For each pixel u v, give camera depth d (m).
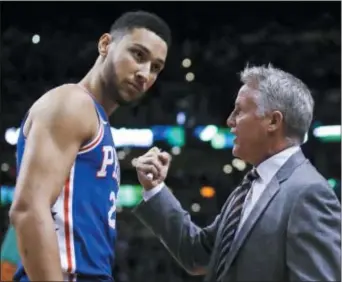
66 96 6.16
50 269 5.64
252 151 6.64
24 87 20.98
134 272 22.48
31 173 5.82
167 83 21.72
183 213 7.46
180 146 21.83
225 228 6.57
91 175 6.21
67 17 19.53
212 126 21.52
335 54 20.75
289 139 6.58
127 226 22.44
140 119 21.53
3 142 21.02
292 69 21.02
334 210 6.17
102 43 6.81
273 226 6.18
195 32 20.53
